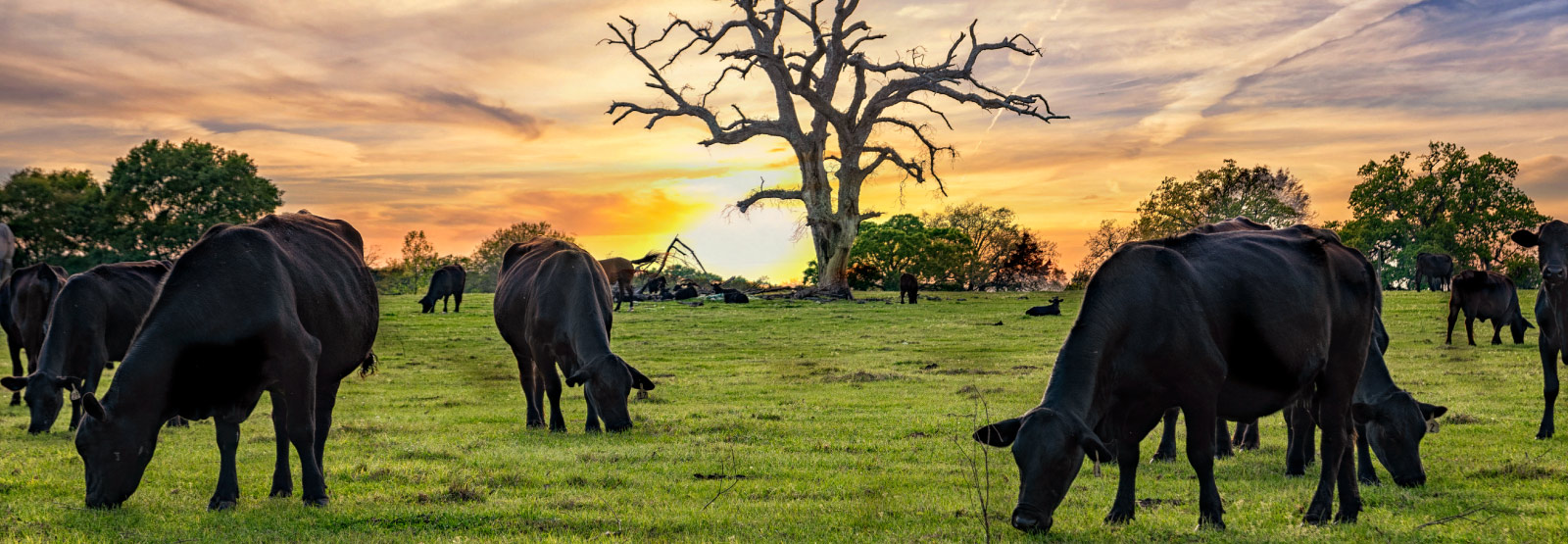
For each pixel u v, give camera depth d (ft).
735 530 23.17
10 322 55.88
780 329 111.86
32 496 27.71
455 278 144.25
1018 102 183.32
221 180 189.47
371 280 30.60
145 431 23.77
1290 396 23.22
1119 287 22.02
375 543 21.88
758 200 200.34
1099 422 22.38
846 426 41.34
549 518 24.31
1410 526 22.88
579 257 43.32
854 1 184.65
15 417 47.80
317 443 27.53
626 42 197.77
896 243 319.88
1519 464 30.04
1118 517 23.30
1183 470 31.81
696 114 198.08
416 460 34.01
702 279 270.05
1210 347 21.66
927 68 192.34
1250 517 24.30
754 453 34.96
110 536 22.34
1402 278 245.45
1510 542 21.29
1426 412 28.35
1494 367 61.77
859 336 101.35
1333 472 23.76
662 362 77.10
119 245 134.82
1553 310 36.09
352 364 28.91
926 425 41.29
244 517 24.31
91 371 42.01
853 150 197.67
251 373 24.49
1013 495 27.32
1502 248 241.76
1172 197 214.90
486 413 48.37
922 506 25.72
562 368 41.19
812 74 190.70
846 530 23.00
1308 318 23.03
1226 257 23.07
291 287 25.44
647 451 35.12
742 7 189.88
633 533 22.82
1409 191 244.63
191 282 24.29
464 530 23.17
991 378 60.90
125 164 181.98
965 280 342.03
